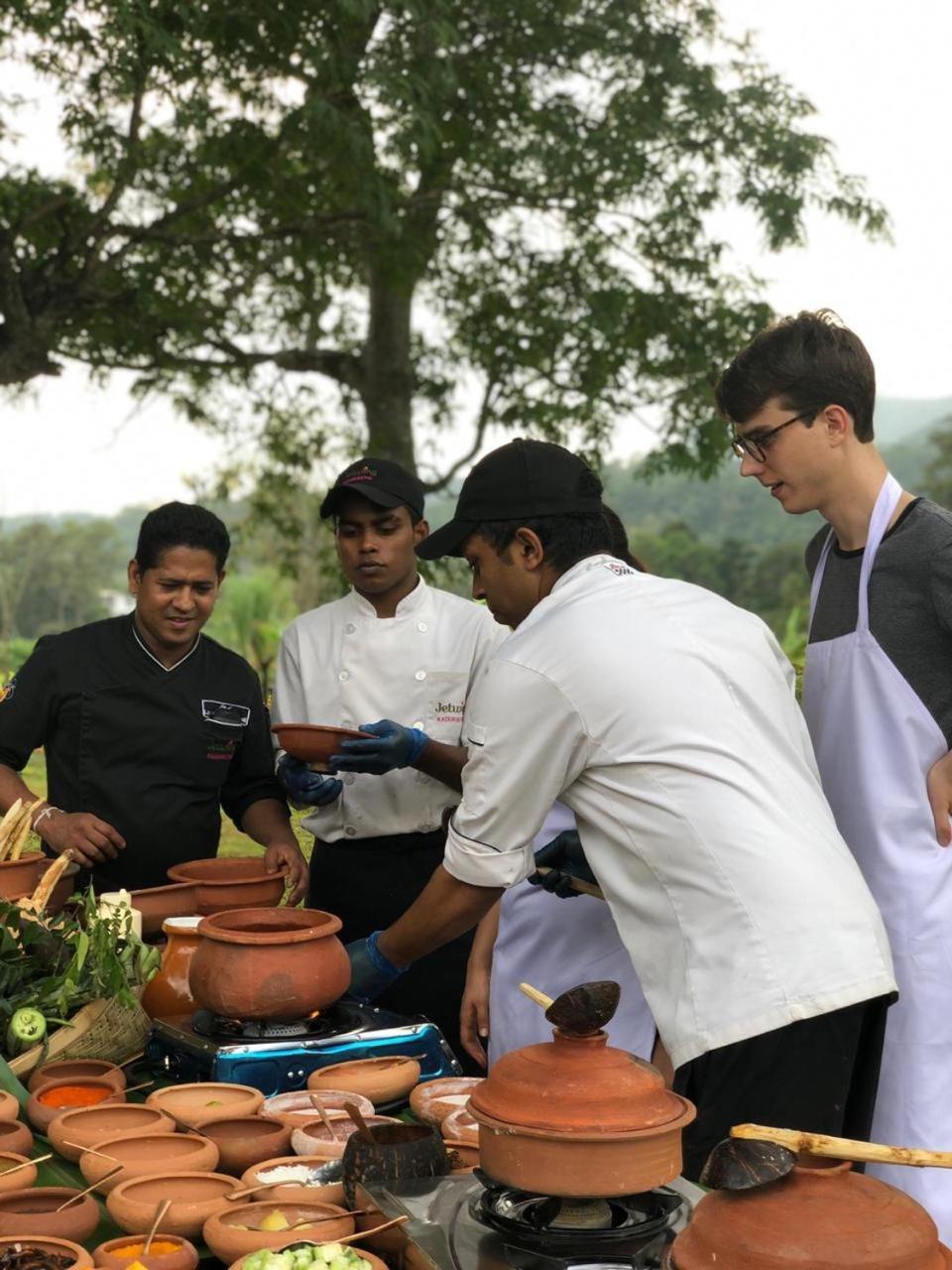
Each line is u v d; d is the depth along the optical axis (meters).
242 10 7.73
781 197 9.56
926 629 2.54
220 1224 1.75
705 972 2.20
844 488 2.57
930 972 2.52
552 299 10.65
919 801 2.55
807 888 2.18
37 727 3.29
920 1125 2.51
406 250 9.51
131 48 7.23
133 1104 2.13
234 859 3.10
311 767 3.24
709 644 2.31
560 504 2.41
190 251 9.70
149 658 3.29
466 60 9.48
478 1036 3.18
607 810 2.29
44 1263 1.67
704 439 10.19
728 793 2.21
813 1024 2.18
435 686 3.52
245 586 18.91
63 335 9.59
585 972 2.85
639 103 9.79
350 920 3.52
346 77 7.74
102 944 2.43
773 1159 1.39
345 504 3.43
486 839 2.34
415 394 11.36
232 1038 2.36
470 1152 1.98
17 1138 2.04
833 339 2.51
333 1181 1.90
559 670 2.25
